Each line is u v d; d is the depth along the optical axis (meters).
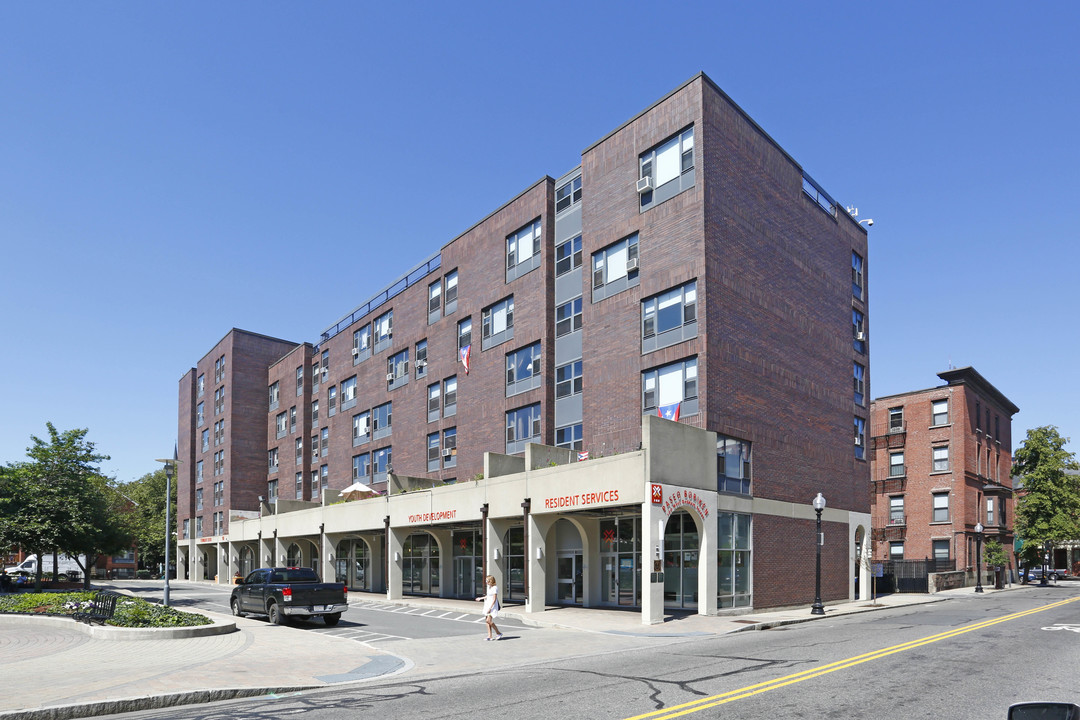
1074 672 13.12
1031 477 56.88
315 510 46.03
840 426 36.09
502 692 12.00
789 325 32.88
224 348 70.19
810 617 25.41
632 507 25.91
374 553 44.94
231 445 66.75
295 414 62.41
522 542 34.09
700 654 16.53
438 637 21.05
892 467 56.44
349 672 14.47
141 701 11.23
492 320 38.94
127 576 82.56
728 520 27.61
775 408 31.16
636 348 30.17
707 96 29.09
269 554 55.09
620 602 28.73
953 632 19.92
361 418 52.16
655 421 24.56
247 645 18.47
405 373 46.94
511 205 38.19
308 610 23.95
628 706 10.62
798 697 11.02
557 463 30.31
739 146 30.72
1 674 13.70
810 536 32.38
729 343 28.64
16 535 40.88
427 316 44.94
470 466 39.31
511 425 36.66
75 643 18.86
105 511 46.91
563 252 34.97
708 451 26.72
